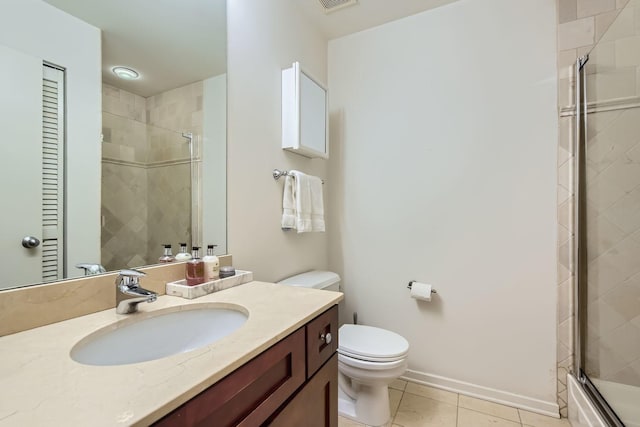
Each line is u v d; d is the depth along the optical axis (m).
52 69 0.77
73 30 0.82
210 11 1.25
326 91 1.92
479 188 1.70
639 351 1.34
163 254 1.07
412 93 1.88
